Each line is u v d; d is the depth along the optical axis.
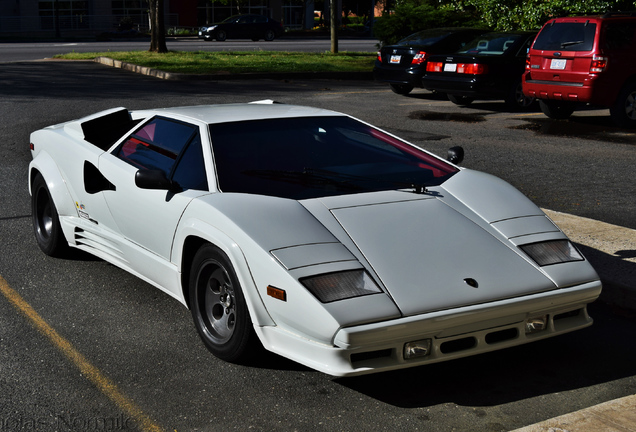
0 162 8.66
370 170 3.99
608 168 8.43
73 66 21.02
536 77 12.23
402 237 3.33
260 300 3.17
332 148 4.12
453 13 20.39
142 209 4.08
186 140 4.09
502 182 4.14
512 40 13.70
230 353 3.47
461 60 13.53
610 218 6.27
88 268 5.11
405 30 20.86
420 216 3.53
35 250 5.52
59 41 40.84
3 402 3.17
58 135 5.24
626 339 3.94
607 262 4.74
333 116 4.50
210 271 3.60
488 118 12.61
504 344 3.20
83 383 3.36
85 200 4.79
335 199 3.60
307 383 3.37
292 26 59.75
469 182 4.02
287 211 3.40
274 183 3.71
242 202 3.46
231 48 32.28
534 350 3.79
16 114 11.79
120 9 51.44
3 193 7.26
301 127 4.25
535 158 9.01
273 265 3.08
